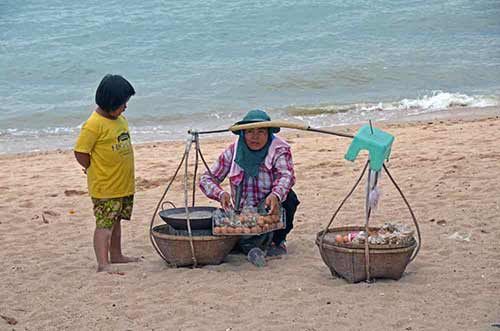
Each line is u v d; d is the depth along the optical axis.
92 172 7.18
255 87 23.42
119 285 6.77
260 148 7.34
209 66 26.50
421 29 31.81
